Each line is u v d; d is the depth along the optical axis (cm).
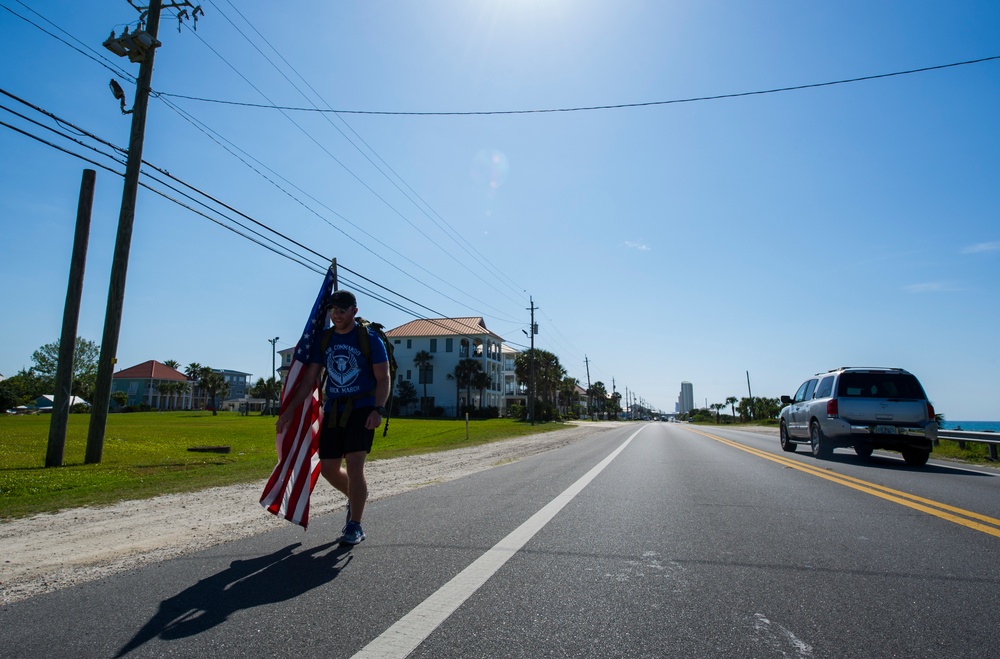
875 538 504
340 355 478
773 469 1095
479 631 294
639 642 282
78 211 1335
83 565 436
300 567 407
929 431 1227
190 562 427
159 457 1480
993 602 343
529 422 5766
